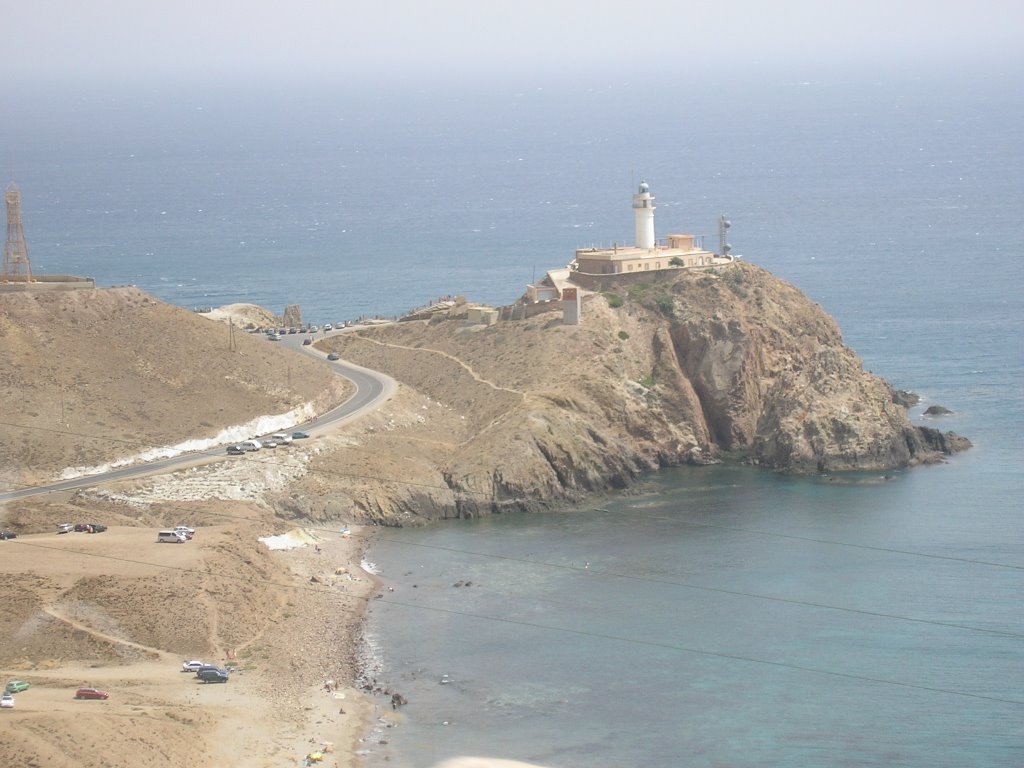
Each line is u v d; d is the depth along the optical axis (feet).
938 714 493.36
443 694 511.81
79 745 426.51
